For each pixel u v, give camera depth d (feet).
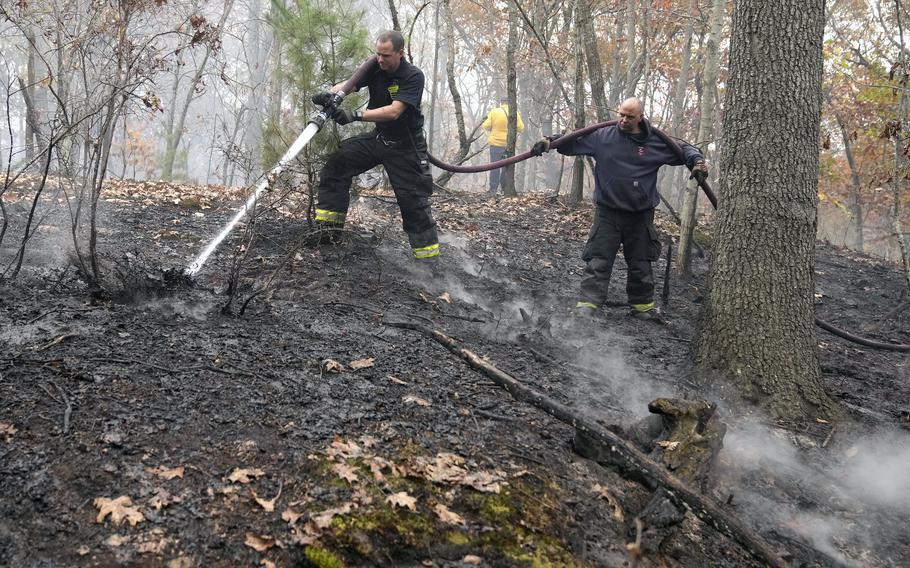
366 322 14.42
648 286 18.60
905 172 20.75
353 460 8.75
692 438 10.14
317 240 19.12
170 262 16.80
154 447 8.52
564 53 45.93
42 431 8.47
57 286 13.44
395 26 26.76
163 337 11.66
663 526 8.77
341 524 7.64
